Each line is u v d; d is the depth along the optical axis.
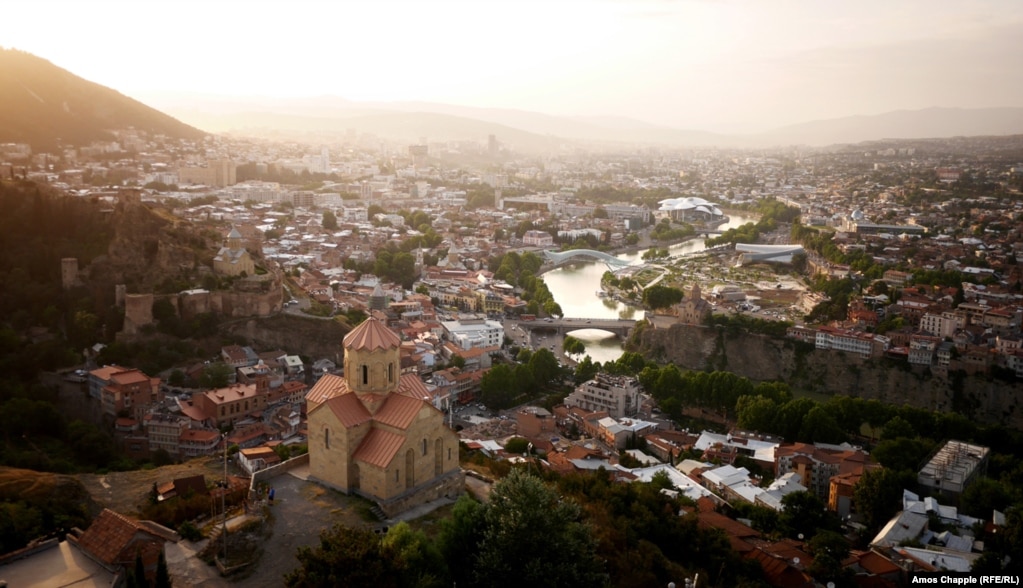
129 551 116.25
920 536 188.62
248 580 119.56
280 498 143.25
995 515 195.88
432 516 141.25
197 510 150.62
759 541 180.75
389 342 150.38
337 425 144.25
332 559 103.62
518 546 117.88
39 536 133.00
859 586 160.50
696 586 138.38
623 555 145.38
